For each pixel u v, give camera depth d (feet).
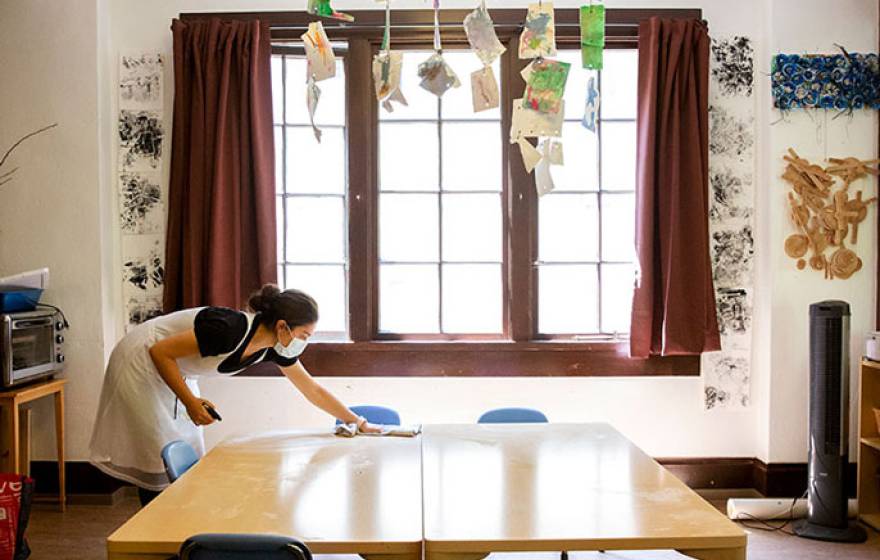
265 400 14.37
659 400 14.42
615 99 14.47
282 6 14.21
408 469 8.24
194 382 10.67
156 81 14.23
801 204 13.78
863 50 13.84
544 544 6.13
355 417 10.30
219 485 7.61
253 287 13.91
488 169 14.53
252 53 13.65
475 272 14.58
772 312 13.82
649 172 13.61
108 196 14.16
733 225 14.24
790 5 13.75
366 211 14.29
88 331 13.96
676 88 13.66
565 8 14.23
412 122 14.47
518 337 14.37
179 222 13.83
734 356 14.33
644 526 6.41
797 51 13.80
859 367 13.83
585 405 14.40
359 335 14.33
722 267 14.25
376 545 6.11
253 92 13.64
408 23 14.11
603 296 14.55
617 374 14.30
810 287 13.82
